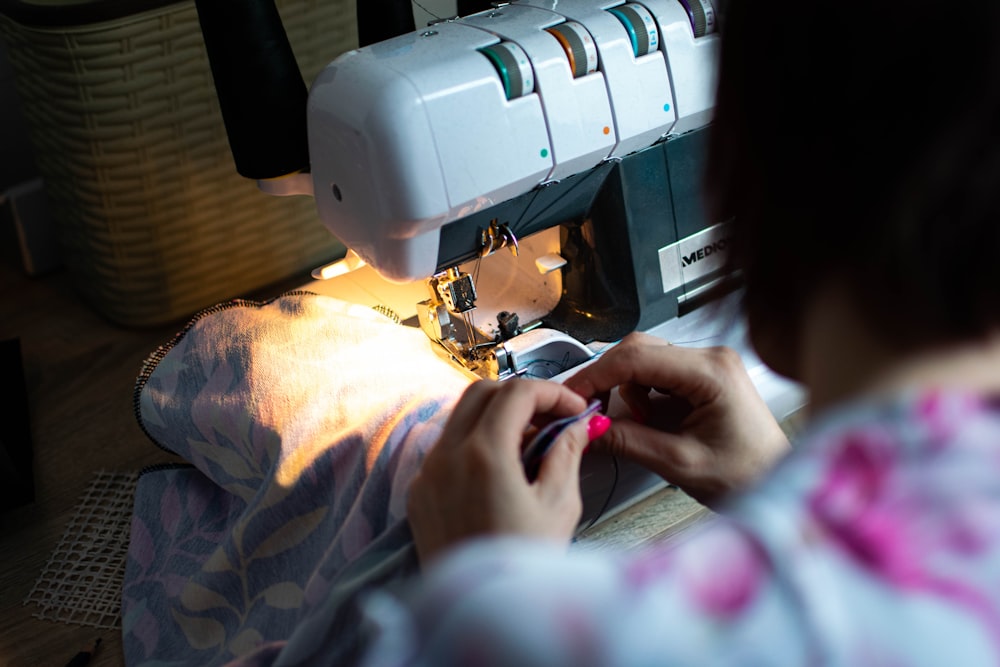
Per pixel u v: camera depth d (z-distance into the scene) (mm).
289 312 948
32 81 1210
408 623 248
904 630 221
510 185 806
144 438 1121
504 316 970
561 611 232
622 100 838
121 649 868
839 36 269
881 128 265
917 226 262
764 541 234
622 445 709
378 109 744
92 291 1346
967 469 239
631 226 935
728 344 952
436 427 749
